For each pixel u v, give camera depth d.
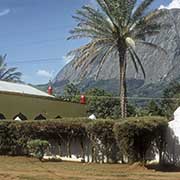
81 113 43.50
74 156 24.73
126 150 21.25
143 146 21.14
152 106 61.62
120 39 37.75
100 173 19.09
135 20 37.19
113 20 37.09
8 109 34.59
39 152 24.67
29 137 26.09
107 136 23.06
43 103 38.19
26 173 19.08
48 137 25.70
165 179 17.17
